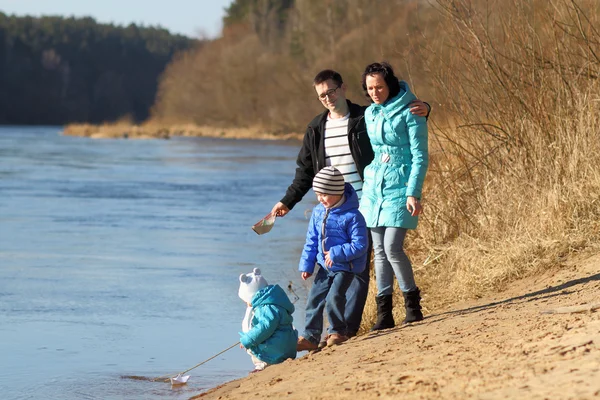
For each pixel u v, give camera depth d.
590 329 10.41
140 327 17.75
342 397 9.49
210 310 19.39
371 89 13.91
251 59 176.88
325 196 13.95
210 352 15.80
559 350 9.70
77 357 15.37
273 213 15.44
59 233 32.69
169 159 86.69
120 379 13.97
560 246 17.33
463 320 13.62
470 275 17.22
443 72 20.98
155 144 127.75
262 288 13.77
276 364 13.21
